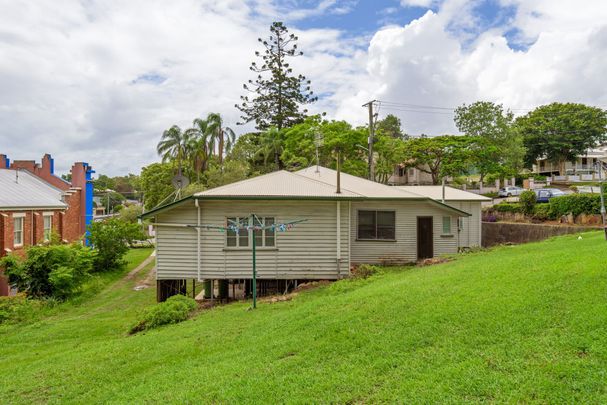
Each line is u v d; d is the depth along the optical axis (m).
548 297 7.08
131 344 9.05
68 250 17.23
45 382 7.20
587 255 9.52
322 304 9.62
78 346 9.98
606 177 32.69
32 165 29.98
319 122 40.12
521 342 5.82
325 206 14.63
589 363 5.03
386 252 17.98
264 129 54.56
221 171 40.06
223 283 15.33
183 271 14.51
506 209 33.09
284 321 8.86
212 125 46.56
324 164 38.16
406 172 55.16
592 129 52.84
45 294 16.48
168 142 45.78
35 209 22.88
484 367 5.34
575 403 4.39
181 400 5.65
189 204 14.35
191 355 7.77
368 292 9.92
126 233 23.44
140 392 6.22
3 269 18.22
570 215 27.50
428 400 4.82
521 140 46.53
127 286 19.48
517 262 10.26
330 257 14.66
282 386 5.66
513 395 4.66
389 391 5.17
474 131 45.44
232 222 13.55
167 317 11.06
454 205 23.42
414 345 6.36
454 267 11.99
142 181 52.56
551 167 60.47
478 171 46.56
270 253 14.58
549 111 54.81
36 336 11.27
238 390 5.69
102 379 7.13
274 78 54.62
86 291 17.83
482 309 7.11
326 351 6.69
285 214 14.57
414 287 9.43
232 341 8.23
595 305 6.42
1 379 7.68
